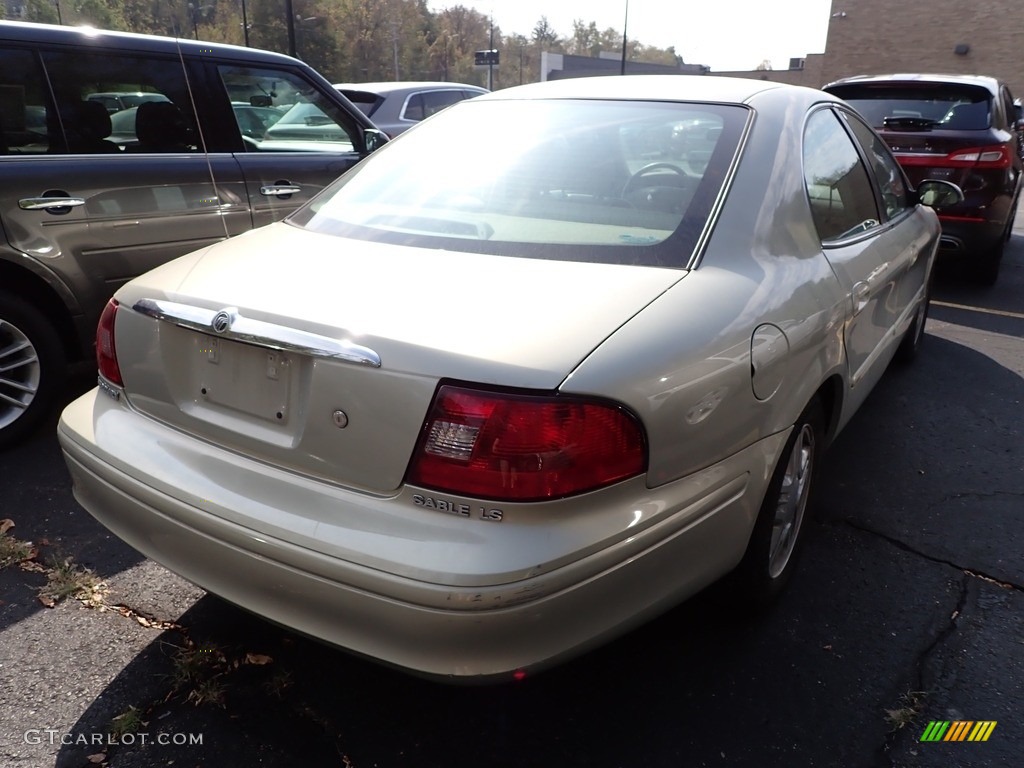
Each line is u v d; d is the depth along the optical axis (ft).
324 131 15.60
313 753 6.61
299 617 5.88
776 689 7.40
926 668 7.70
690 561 6.36
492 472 5.33
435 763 6.54
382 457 5.61
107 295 12.34
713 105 8.53
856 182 10.41
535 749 6.70
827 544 9.75
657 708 7.16
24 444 12.01
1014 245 30.96
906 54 110.22
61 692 7.18
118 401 7.38
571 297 6.11
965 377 15.67
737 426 6.51
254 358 6.24
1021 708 7.22
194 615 8.29
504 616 5.27
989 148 20.94
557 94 9.29
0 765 6.39
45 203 11.44
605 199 7.54
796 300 7.39
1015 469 11.82
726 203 7.35
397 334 5.64
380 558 5.42
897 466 11.82
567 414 5.35
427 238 7.29
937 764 6.59
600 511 5.59
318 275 6.66
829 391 8.89
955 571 9.27
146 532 6.70
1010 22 101.81
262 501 6.04
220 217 13.52
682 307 6.25
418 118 31.17
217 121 13.69
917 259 12.75
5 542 9.37
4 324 11.42
